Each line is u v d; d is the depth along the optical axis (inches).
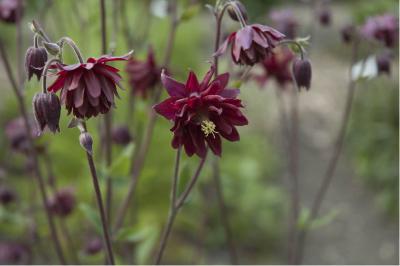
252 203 42.9
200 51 58.8
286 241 43.9
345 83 70.6
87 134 18.1
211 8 20.4
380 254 43.0
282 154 54.7
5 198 27.8
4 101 50.2
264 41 18.8
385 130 49.9
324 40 81.3
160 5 30.9
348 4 94.7
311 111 64.2
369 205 48.8
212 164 27.7
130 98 28.0
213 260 41.1
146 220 38.5
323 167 54.6
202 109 17.8
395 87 53.2
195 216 39.9
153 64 25.5
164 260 39.6
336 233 45.6
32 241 29.0
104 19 23.0
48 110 17.8
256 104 61.6
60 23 30.9
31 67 18.6
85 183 33.8
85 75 17.4
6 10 26.2
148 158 38.9
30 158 26.7
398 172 47.3
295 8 77.7
